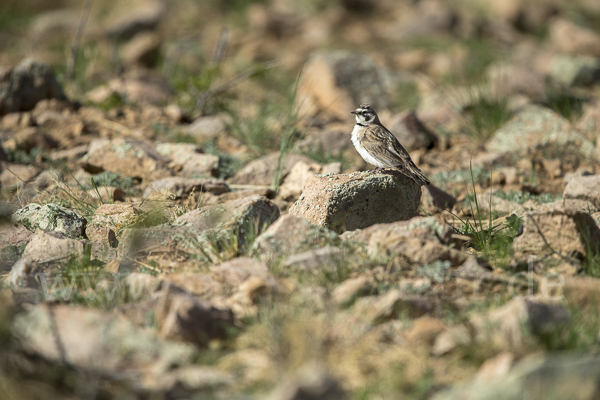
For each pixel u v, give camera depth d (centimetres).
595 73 2467
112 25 3334
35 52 3000
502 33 3594
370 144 1191
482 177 1533
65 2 3912
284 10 3678
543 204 1264
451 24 3512
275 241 983
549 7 3881
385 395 676
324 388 630
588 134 1812
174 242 1040
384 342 762
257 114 2034
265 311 793
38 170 1525
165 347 738
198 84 2045
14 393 661
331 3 3772
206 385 683
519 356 711
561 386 641
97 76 2541
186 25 3444
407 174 1110
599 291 847
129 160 1494
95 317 755
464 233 1134
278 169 1430
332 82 2216
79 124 1811
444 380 705
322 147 1723
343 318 793
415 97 2423
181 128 1883
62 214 1130
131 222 1143
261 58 2909
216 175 1516
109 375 698
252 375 707
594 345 749
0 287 906
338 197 1078
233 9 3672
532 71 2286
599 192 1227
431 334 764
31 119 1833
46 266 977
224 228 1042
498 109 1980
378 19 3719
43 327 739
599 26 3794
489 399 636
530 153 1706
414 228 1003
